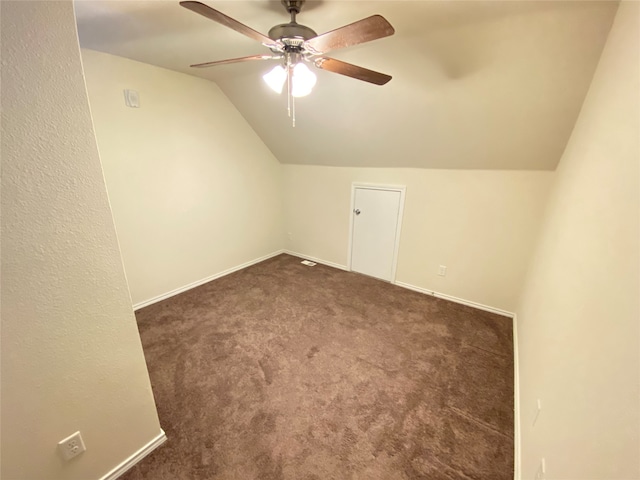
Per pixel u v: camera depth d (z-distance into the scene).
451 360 2.04
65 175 0.91
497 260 2.61
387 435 1.49
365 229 3.37
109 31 1.72
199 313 2.62
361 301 2.87
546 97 1.71
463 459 1.37
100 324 1.11
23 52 0.76
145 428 1.36
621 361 0.59
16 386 0.94
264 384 1.81
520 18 1.36
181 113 2.67
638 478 0.46
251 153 3.45
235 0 1.35
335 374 1.90
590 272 0.90
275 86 1.53
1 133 0.77
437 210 2.81
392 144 2.65
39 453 1.04
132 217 2.52
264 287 3.16
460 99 1.95
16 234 0.85
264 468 1.33
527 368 1.56
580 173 1.32
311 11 1.42
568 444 0.79
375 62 1.89
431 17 1.41
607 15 1.23
